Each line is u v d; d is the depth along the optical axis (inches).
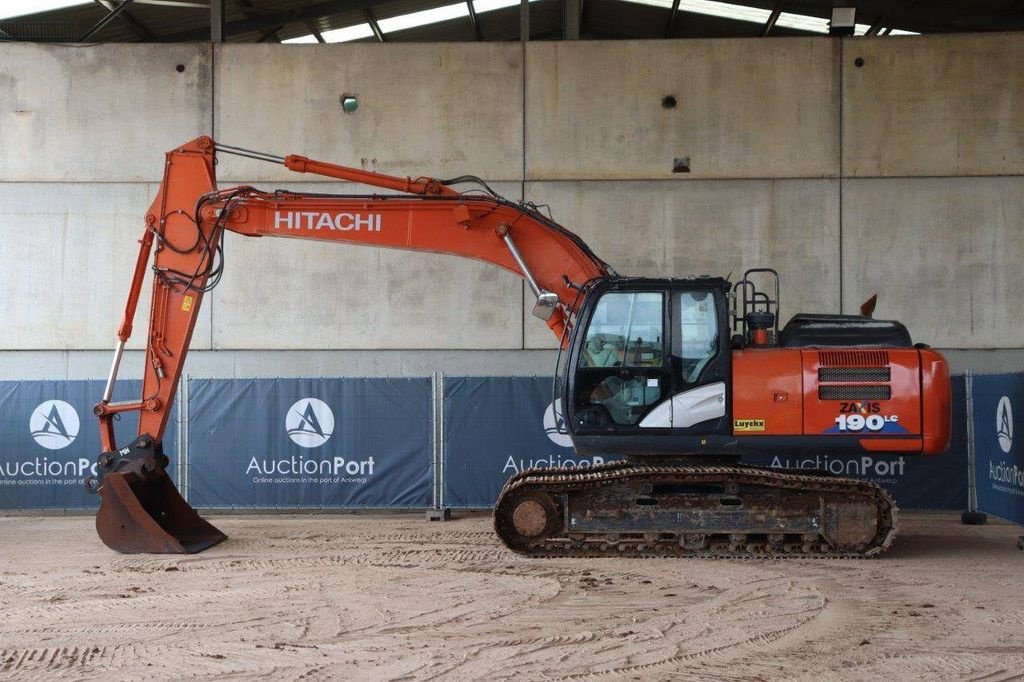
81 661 230.7
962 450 450.9
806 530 347.9
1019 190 524.7
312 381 470.3
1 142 542.6
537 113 539.8
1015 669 221.0
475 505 468.4
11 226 542.6
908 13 623.5
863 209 530.6
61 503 472.7
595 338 355.9
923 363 346.0
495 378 470.6
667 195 536.7
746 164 534.6
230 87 542.9
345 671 221.8
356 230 376.5
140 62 543.2
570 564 343.3
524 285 538.9
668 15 715.4
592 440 353.1
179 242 377.1
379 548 379.2
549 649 238.2
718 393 348.5
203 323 543.2
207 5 584.1
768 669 222.2
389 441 470.0
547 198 539.5
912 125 529.0
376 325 542.6
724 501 351.3
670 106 537.0
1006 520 416.2
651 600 287.7
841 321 370.9
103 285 542.6
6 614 276.5
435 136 541.6
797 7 658.2
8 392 474.6
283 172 543.2
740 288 532.7
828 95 532.7
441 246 375.2
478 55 540.7
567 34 556.7
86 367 541.3
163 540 367.6
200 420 469.4
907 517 470.3
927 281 526.6
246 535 417.1
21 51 542.9
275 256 543.8
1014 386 384.5
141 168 542.9
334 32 704.4
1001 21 627.5
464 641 245.4
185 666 225.9
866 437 344.8
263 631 256.1
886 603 283.3
